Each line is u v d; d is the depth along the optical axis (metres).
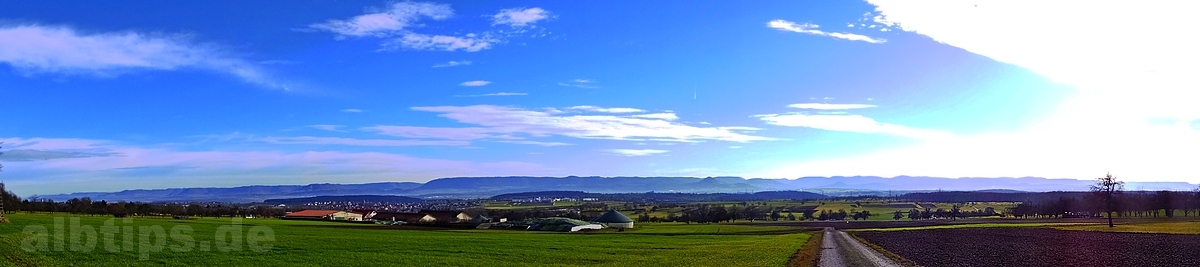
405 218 173.25
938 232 124.31
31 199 160.62
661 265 55.59
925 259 64.12
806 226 172.00
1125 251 71.88
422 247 73.62
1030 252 72.19
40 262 46.09
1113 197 140.62
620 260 60.69
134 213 168.12
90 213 161.38
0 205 89.69
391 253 64.44
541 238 97.88
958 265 57.94
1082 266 56.72
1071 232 115.25
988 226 150.88
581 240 94.06
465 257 61.91
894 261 61.91
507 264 55.72
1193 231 109.38
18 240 57.34
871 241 96.12
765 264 55.53
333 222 157.38
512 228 146.38
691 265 55.38
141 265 48.03
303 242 75.31
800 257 64.50
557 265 55.47
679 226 173.25
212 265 50.03
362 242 79.12
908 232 127.25
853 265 57.44
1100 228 127.38
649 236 110.94
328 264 52.94
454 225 153.12
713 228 158.25
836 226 170.38
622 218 168.75
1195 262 59.12
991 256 67.38
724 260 60.22
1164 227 124.12
